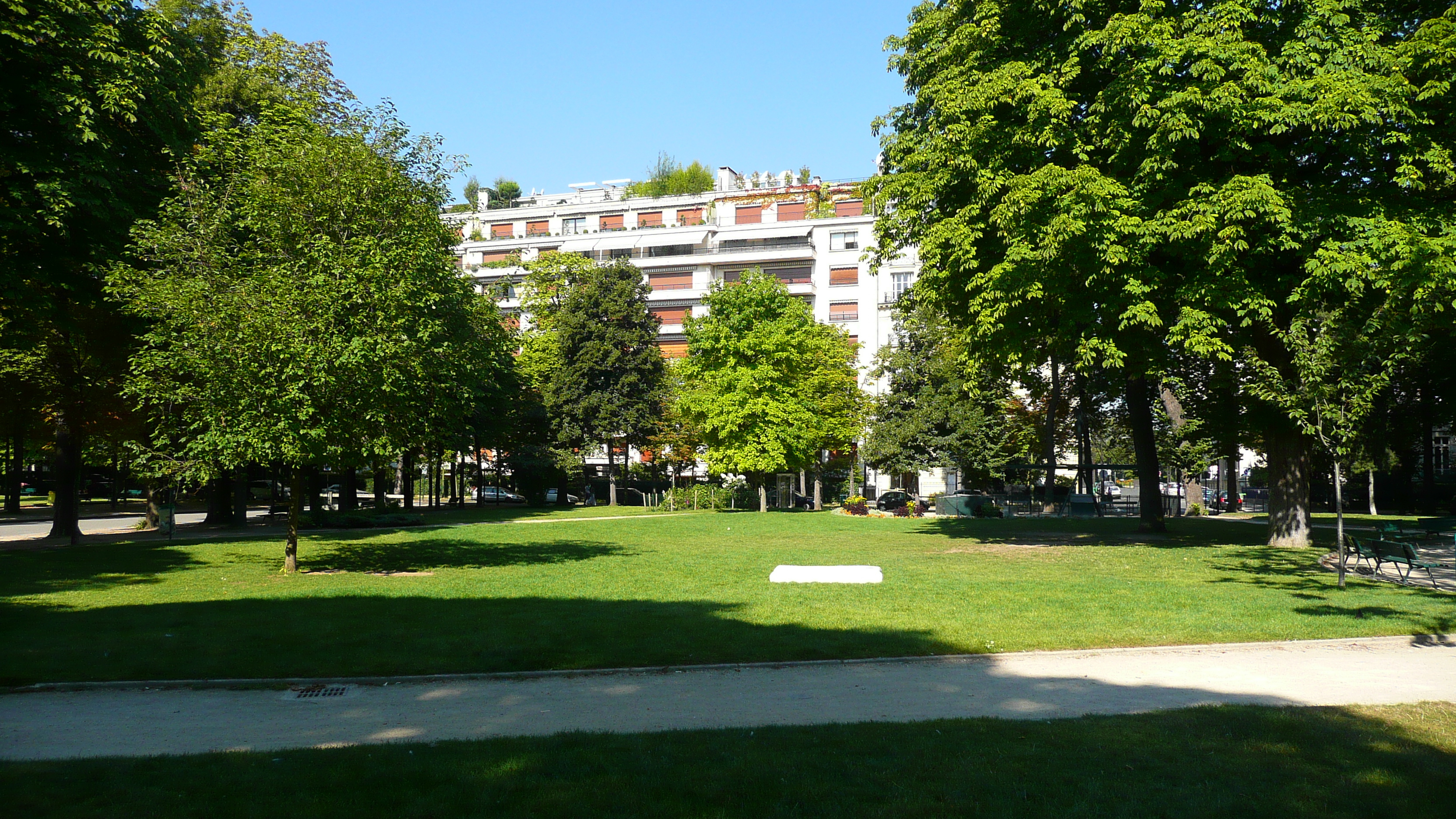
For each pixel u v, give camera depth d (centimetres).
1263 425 2383
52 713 840
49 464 6106
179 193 2134
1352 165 2005
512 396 4925
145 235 1861
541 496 5706
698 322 4800
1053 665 992
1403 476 4828
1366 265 1762
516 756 658
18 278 2106
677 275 7738
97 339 2588
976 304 2094
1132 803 552
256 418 1725
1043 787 583
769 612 1323
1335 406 1491
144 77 2245
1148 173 1934
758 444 4575
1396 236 1706
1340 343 1441
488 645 1088
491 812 543
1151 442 2942
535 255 8188
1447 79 1819
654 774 613
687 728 755
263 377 1734
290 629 1200
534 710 828
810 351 4775
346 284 1795
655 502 6219
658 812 541
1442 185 1916
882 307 5416
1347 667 969
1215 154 1988
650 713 811
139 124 2358
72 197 2052
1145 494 2933
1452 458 6131
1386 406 3772
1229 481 4991
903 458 4762
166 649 1081
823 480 6284
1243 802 554
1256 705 802
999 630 1167
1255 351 1556
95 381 2714
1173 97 1827
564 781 596
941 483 6344
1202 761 637
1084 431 4697
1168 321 2248
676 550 2478
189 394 1792
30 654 1055
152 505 3562
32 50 2042
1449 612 1270
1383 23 1978
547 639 1122
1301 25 1894
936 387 4756
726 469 4712
